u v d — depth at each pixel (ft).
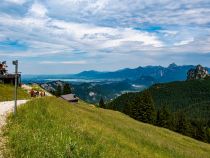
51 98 177.06
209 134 534.37
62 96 378.73
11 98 208.33
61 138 75.05
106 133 120.78
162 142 172.14
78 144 75.72
